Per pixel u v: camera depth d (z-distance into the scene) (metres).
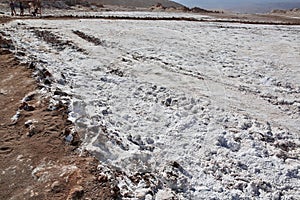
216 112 9.79
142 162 6.79
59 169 6.10
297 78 14.23
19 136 7.23
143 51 17.00
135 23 27.48
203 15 44.38
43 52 14.67
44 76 10.32
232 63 16.17
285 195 6.55
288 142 8.59
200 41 21.31
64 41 17.73
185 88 11.72
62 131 7.27
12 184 5.81
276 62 16.75
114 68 13.35
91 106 8.76
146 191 5.86
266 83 13.48
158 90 11.18
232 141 8.03
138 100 10.20
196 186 6.48
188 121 8.82
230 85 12.74
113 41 18.84
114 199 5.47
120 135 7.62
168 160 7.12
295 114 10.57
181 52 17.52
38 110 8.18
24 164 6.30
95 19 29.52
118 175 6.11
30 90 9.39
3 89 9.73
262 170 7.19
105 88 10.81
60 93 9.08
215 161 7.31
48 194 5.53
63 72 11.46
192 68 14.60
